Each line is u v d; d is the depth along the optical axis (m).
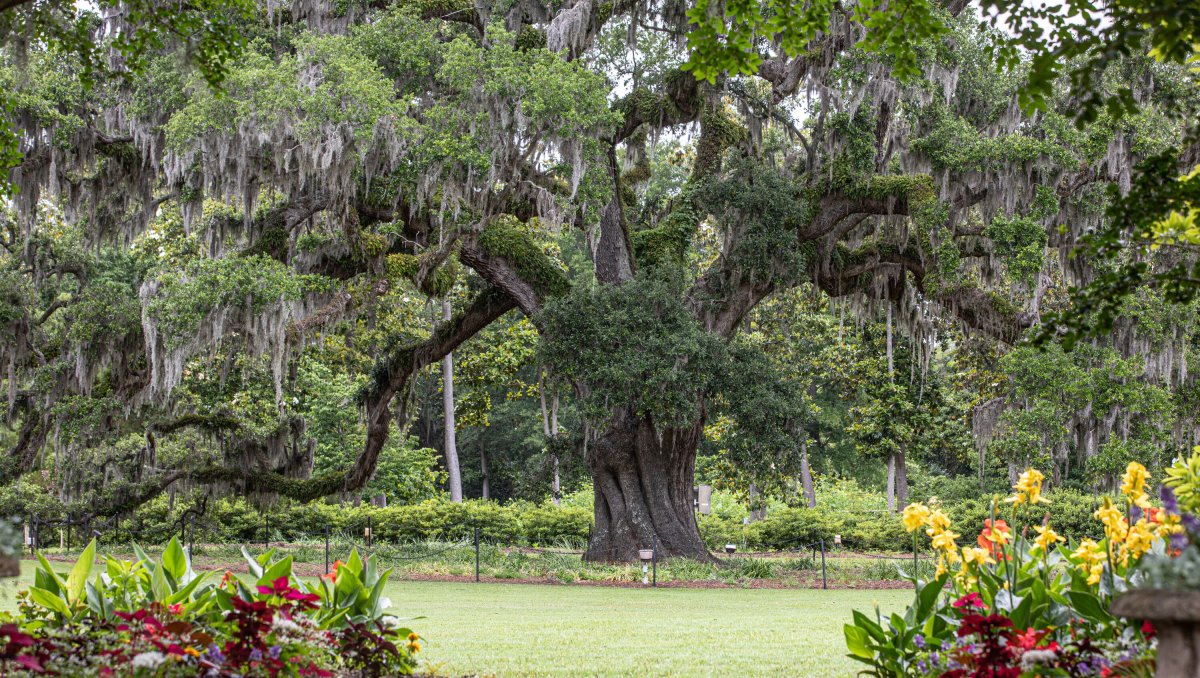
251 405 30.61
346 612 7.09
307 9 24.58
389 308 34.84
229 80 19.73
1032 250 22.69
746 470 25.80
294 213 24.95
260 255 24.06
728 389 24.69
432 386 59.84
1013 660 5.39
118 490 29.25
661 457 26.20
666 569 24.33
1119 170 23.27
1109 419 24.66
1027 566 6.57
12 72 20.92
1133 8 5.63
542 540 36.06
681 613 15.71
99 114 24.08
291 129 20.52
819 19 8.29
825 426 55.16
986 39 25.94
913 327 28.19
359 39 23.06
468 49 21.38
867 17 8.11
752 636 12.03
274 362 21.84
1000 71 6.71
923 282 25.28
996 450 25.08
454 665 9.01
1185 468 6.09
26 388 30.92
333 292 24.08
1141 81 23.56
